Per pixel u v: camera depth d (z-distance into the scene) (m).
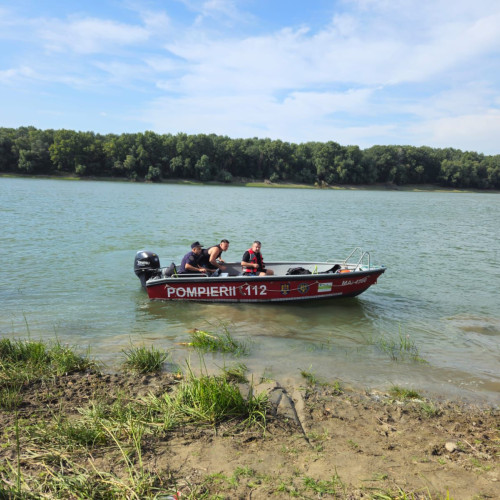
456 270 12.75
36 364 5.48
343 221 26.45
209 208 32.62
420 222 27.58
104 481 3.16
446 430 4.23
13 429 3.90
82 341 6.61
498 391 5.24
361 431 4.13
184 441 3.80
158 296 8.95
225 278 8.77
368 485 3.23
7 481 3.12
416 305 9.11
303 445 3.81
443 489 3.22
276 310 8.61
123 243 15.66
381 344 6.76
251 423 4.14
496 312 8.69
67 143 87.12
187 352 6.24
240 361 5.93
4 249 13.53
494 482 3.33
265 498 3.05
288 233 19.89
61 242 15.23
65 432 3.81
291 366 5.81
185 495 3.04
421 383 5.40
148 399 4.56
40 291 9.34
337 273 8.95
